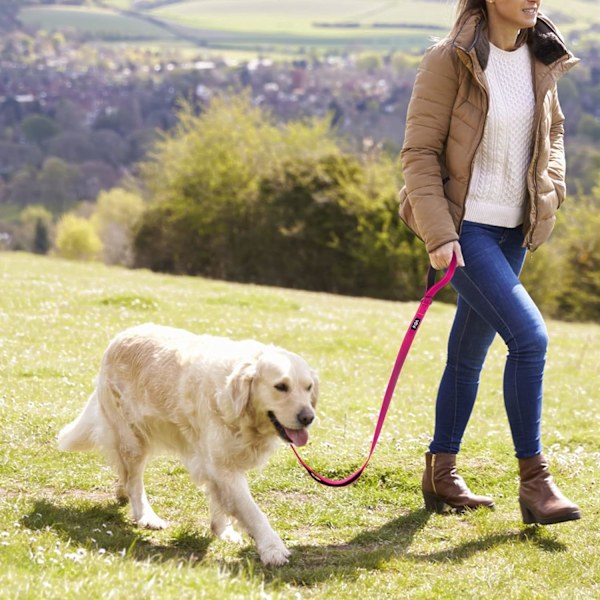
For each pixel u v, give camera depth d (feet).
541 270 123.44
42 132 281.13
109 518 19.03
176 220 146.10
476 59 17.29
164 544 17.76
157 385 17.98
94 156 271.90
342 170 129.08
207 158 144.66
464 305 19.27
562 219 126.62
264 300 58.75
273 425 16.67
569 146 204.64
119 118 285.43
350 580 15.96
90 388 30.63
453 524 19.77
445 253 17.60
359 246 125.18
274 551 16.56
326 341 45.70
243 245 137.18
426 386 37.78
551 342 56.39
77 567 14.32
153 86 316.81
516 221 18.44
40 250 229.25
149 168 154.92
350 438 26.30
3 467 21.47
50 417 25.49
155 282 74.64
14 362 33.01
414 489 21.95
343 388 35.09
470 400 20.07
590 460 25.31
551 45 18.15
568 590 15.79
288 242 130.31
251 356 17.01
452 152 17.95
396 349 46.21
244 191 139.13
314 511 20.34
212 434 16.90
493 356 46.88
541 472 18.29
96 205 235.40
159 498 20.71
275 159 137.69
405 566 16.79
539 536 18.58
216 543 17.97
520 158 18.06
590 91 230.27
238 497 16.87
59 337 39.83
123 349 18.88
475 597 15.31
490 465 23.99
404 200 19.26
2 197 254.68
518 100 17.88
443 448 20.35
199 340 18.26
